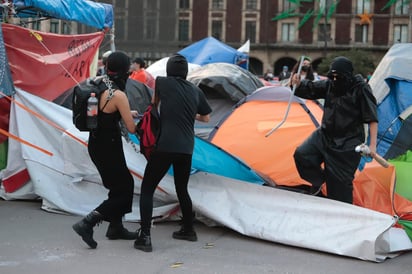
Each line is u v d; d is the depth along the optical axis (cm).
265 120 710
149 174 471
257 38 5769
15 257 441
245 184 541
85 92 454
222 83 848
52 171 605
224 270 424
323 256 470
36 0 677
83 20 781
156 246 483
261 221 516
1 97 623
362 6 5600
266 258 459
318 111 711
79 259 440
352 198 519
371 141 489
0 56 593
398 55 758
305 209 502
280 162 667
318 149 521
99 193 596
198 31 5838
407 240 492
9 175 637
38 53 663
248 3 5772
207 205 543
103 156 464
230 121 728
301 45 5675
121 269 419
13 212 588
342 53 4750
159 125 462
